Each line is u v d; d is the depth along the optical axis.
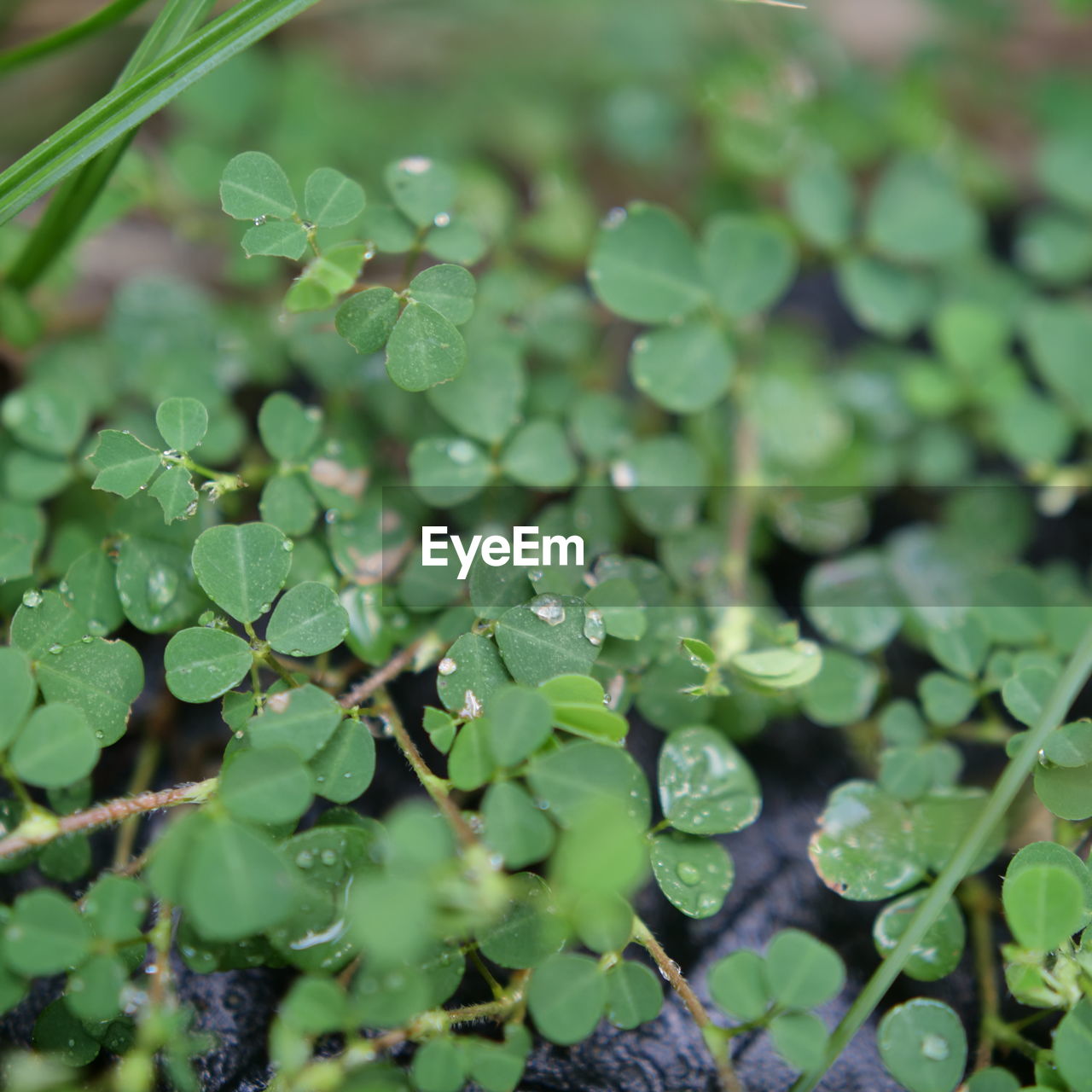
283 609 0.31
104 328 0.36
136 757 0.34
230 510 0.34
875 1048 0.33
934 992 0.33
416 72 0.44
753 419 0.37
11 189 0.32
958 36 0.45
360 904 0.29
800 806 0.34
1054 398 0.38
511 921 0.31
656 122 0.40
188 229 0.37
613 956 0.31
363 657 0.33
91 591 0.32
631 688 0.33
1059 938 0.31
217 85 0.39
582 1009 0.30
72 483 0.34
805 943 0.31
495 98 0.42
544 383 0.36
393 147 0.39
